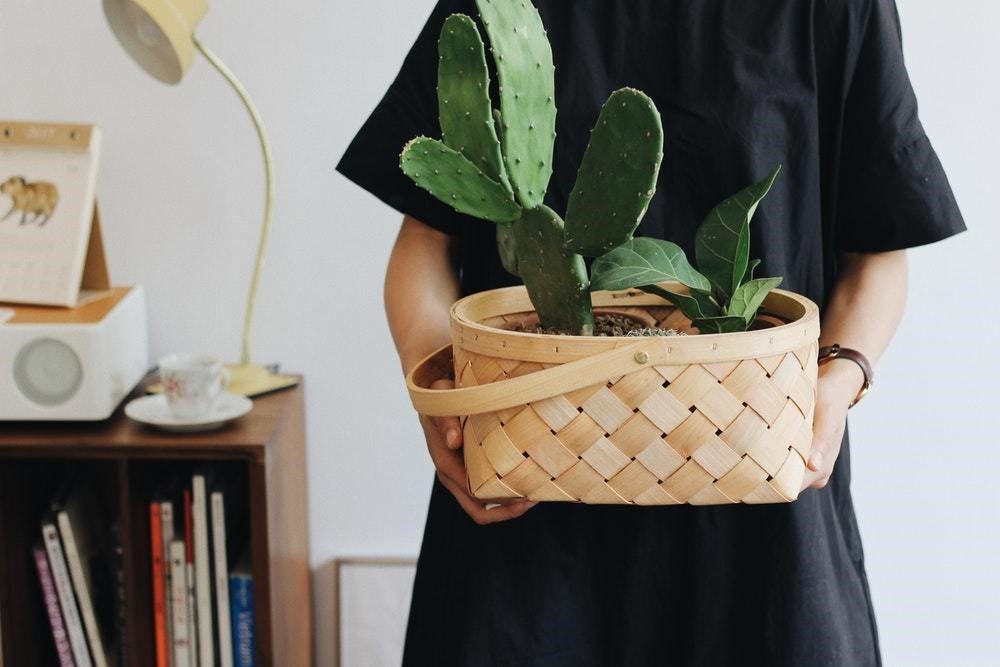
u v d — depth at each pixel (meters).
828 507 0.94
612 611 0.92
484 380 0.68
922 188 0.90
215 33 1.68
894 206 0.90
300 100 1.70
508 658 0.91
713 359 0.64
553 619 0.91
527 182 0.66
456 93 0.65
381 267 1.75
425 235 0.99
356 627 1.86
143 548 1.57
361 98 1.70
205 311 1.77
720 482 0.66
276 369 1.73
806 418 0.69
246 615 1.60
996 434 1.76
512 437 0.66
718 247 0.70
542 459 0.66
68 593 1.63
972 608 1.82
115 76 1.69
